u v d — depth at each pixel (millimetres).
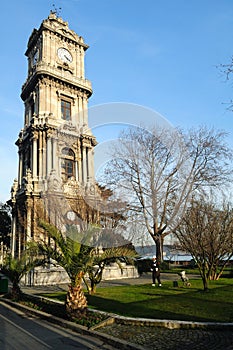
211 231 17297
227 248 20781
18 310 13172
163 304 12047
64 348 7461
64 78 38219
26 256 15914
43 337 8523
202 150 22031
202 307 11211
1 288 18484
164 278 24859
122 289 17422
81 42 42219
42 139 33531
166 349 6926
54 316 10742
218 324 8469
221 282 20094
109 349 7406
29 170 32562
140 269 29016
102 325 9109
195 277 25109
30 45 42188
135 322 9211
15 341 8172
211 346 7051
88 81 40688
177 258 43000
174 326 8750
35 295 16656
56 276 23641
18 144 39906
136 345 7207
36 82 38125
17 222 34156
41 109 36094
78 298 10250
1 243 45281
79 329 9000
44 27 39094
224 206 20609
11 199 35156
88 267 10500
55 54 39312
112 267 24922
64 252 10156
